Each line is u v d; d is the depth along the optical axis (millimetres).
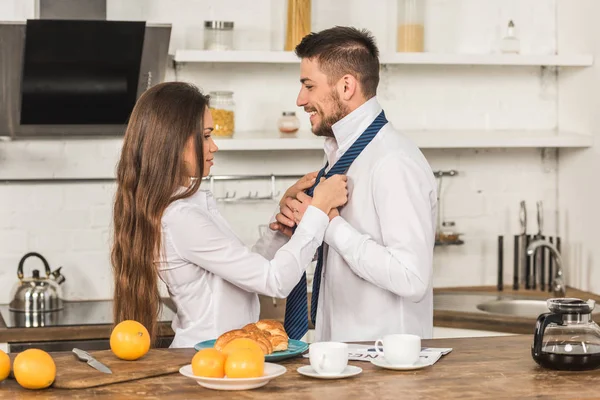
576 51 4434
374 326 2742
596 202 4301
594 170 4316
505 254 4641
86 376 2064
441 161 4562
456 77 4551
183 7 4238
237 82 4320
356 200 2736
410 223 2607
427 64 4488
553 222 4621
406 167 2660
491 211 4613
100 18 3799
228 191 4340
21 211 4152
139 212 2521
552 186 4641
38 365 1991
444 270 4586
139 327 2260
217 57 3945
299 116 4391
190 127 2535
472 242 4602
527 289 4473
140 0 4184
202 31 4262
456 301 4242
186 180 2572
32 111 3938
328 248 2869
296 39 4051
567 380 2090
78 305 4086
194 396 1947
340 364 2107
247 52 3969
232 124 4047
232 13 4285
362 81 2799
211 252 2516
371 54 2816
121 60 3846
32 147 4137
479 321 3818
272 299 4008
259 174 4363
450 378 2109
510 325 3750
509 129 4613
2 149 4105
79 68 3834
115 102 3982
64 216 4191
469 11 4523
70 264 4207
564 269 4488
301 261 2570
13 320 3705
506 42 4355
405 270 2559
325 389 2004
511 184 4629
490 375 2139
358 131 2824
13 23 3625
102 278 4242
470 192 4594
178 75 4250
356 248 2607
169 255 2562
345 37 2791
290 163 4391
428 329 2859
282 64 4348
